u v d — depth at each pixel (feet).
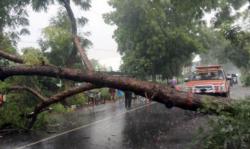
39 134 38.14
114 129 39.81
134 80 22.57
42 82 52.49
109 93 87.30
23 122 39.58
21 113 39.40
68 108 62.75
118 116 52.70
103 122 46.60
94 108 69.10
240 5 40.93
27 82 45.14
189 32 105.60
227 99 21.03
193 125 39.04
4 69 26.53
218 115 19.97
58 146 30.86
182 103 21.48
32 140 34.42
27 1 47.26
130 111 59.21
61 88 51.90
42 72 25.58
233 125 18.19
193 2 39.06
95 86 26.78
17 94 41.06
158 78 120.47
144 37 102.47
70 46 51.88
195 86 64.23
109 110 63.31
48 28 34.01
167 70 111.04
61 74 24.82
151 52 101.65
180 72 132.26
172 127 38.70
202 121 41.96
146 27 99.76
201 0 38.91
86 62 30.68
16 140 34.68
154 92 21.85
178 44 103.30
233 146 18.31
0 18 50.42
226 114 19.24
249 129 17.79
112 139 33.37
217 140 18.60
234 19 39.78
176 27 101.65
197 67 69.67
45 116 43.57
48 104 30.17
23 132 39.81
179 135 33.35
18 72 26.25
